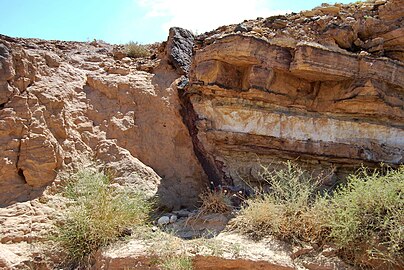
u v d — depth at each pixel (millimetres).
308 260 4207
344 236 4211
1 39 6320
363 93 5438
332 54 5500
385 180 4695
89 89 6820
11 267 4234
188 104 6543
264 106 5898
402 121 5672
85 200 4871
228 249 4266
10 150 5285
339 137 5711
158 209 5625
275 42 5789
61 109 6035
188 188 6215
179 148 6527
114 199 4945
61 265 4531
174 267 4055
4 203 5074
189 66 7371
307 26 6117
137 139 6418
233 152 6051
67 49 8203
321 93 5867
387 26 5883
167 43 7762
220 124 6137
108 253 4402
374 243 4164
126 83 6906
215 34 6598
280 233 4527
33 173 5309
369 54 5633
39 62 6398
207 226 4961
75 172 5645
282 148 5840
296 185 4992
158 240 4523
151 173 6027
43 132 5523
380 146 5598
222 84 5988
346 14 6148
